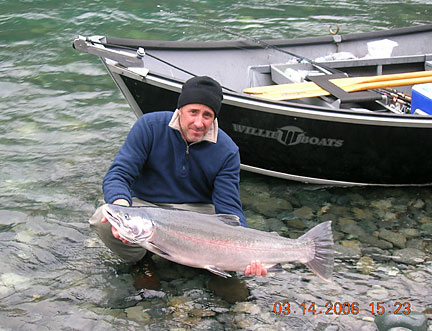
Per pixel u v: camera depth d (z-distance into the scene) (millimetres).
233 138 4098
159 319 2898
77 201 3904
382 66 5195
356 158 4027
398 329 2781
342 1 8641
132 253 3145
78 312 2934
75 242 3475
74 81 5910
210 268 2707
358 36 5477
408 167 4066
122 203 2795
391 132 3859
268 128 3957
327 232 2742
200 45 4949
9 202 3869
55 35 7082
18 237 3508
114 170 2930
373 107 4430
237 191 3037
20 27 7309
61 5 8148
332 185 4234
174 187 3082
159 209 2662
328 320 2918
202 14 7949
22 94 5566
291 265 3336
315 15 8016
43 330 2818
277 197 4039
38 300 3012
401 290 3145
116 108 5355
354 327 2879
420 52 5594
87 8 8031
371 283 3193
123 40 4527
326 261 2740
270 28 7465
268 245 2703
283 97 4156
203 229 2672
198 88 2814
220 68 4961
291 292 3115
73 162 4410
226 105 3920
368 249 3469
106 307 2971
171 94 3932
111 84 5887
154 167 3033
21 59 6391
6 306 2963
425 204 3980
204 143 2977
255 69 4973
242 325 2875
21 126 4961
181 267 3252
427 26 5637
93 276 3184
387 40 5371
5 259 3309
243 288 3127
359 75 5160
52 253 3371
